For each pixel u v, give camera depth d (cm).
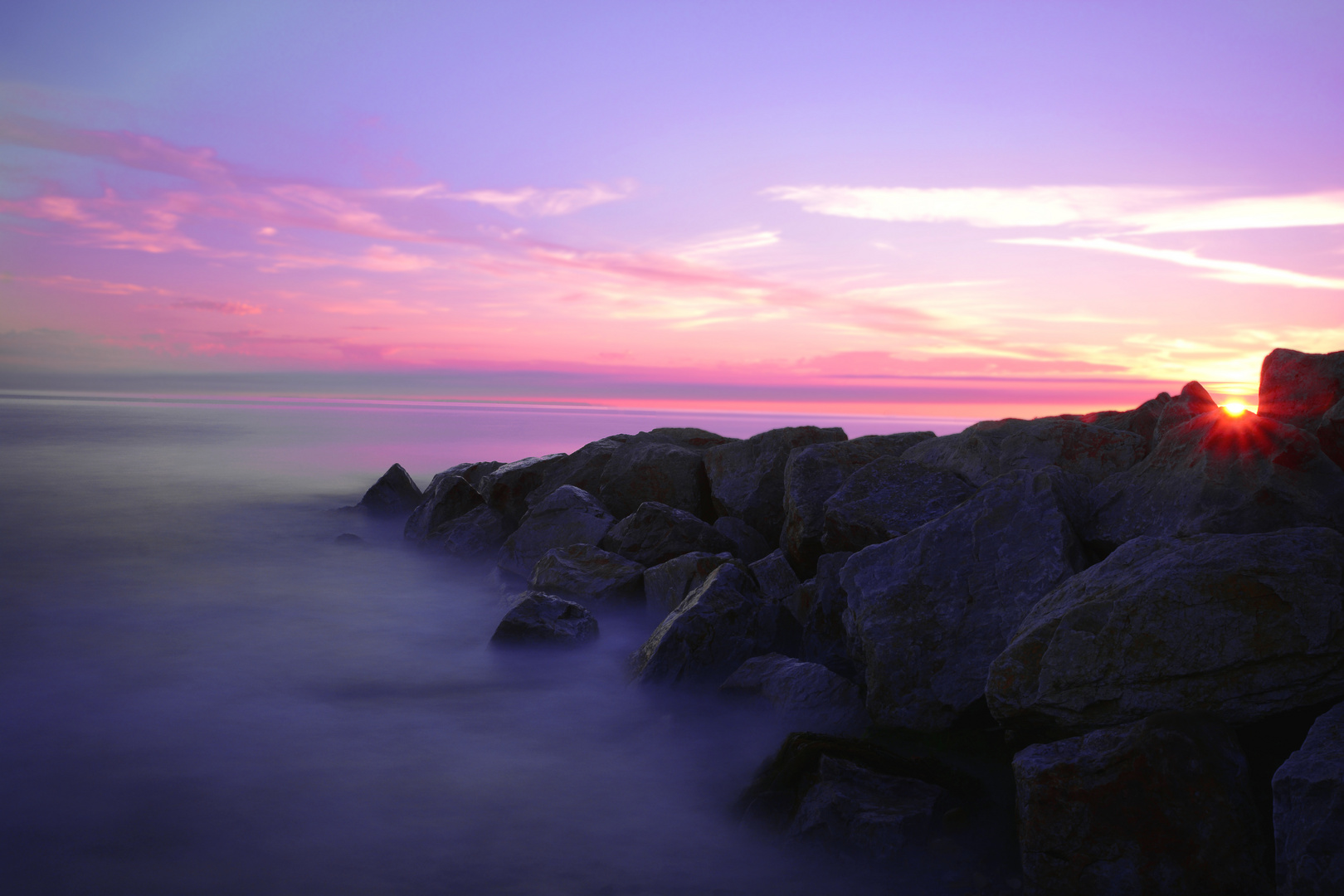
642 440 1250
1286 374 673
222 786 470
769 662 591
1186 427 631
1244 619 392
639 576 827
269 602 917
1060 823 367
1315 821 315
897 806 409
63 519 1448
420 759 514
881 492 759
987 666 508
